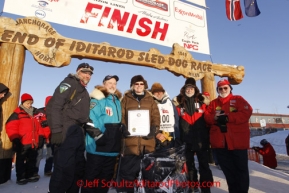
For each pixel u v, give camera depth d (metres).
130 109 3.01
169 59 5.68
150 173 2.60
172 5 6.12
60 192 2.34
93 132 2.61
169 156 2.72
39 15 4.39
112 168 2.82
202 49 6.35
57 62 4.40
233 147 2.80
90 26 4.86
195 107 3.47
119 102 3.08
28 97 3.98
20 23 4.20
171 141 3.34
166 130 3.31
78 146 2.52
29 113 4.01
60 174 2.35
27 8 4.30
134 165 2.87
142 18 5.55
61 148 2.40
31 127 3.96
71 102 2.54
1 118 3.74
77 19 4.75
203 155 3.31
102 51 4.85
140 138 2.87
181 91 3.67
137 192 2.60
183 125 3.44
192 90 3.55
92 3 4.97
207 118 3.08
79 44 4.65
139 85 3.08
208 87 6.14
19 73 4.13
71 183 2.45
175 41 5.96
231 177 2.91
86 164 2.73
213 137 3.03
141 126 2.90
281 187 3.57
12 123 3.68
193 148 3.29
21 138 3.83
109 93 3.01
